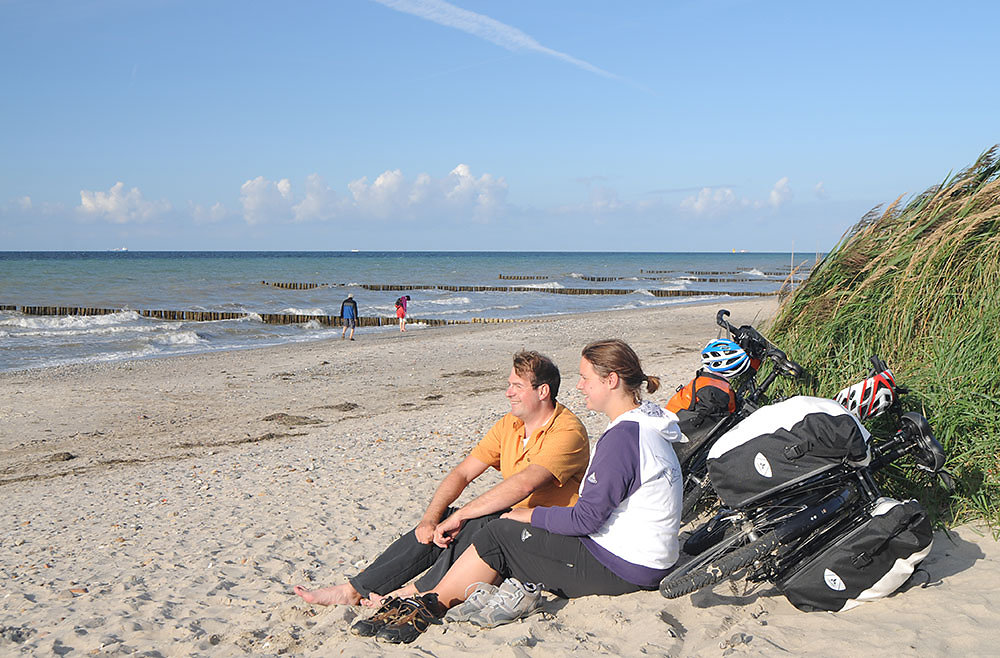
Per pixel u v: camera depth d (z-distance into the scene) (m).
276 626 4.11
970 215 5.37
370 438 10.47
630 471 3.53
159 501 7.72
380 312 36.59
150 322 30.58
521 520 3.74
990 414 4.32
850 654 3.08
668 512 3.61
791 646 3.21
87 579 5.30
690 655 3.21
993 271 5.02
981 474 4.24
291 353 21.94
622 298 50.28
